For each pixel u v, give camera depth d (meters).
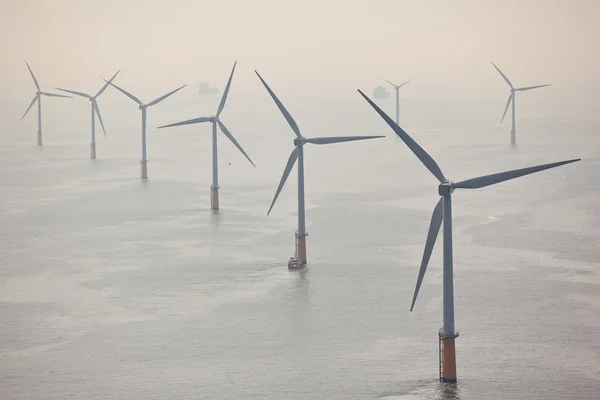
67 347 176.62
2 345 178.12
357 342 176.75
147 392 154.88
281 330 184.00
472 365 164.00
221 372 163.25
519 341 175.38
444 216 150.00
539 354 168.88
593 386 154.75
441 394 152.00
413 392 152.88
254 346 175.62
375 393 152.88
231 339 179.50
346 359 168.25
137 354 172.50
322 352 172.00
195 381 159.25
